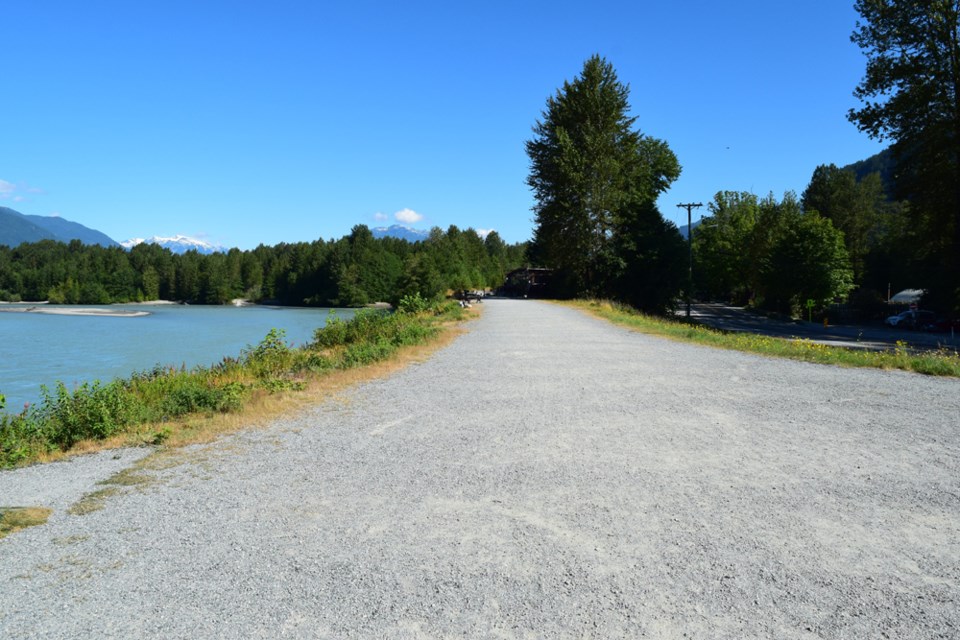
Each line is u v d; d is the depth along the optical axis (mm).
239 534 4363
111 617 3279
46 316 86000
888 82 38031
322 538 4281
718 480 5477
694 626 3146
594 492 5176
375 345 15359
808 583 3600
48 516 4766
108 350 38062
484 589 3533
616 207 50000
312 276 133500
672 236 52312
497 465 5980
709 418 7992
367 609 3328
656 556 3947
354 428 7613
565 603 3373
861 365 13070
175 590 3564
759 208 88938
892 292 86125
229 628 3152
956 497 5043
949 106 36406
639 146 55406
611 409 8570
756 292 87250
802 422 7766
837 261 67812
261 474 5785
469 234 154250
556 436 7086
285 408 8812
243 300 147250
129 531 4445
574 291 53469
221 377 12547
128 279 146125
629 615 3246
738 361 13680
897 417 8062
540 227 53500
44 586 3625
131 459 6414
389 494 5188
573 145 49781
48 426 7809
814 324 60562
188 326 63250
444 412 8477
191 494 5250
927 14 36250
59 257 167500
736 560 3889
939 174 37594
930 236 41500
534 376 11531
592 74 50312
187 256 165500
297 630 3131
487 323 25078
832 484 5363
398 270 122562
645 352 15328
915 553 4004
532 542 4172
